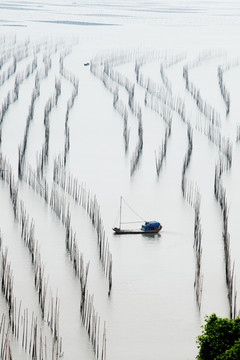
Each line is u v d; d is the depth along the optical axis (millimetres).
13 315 172000
